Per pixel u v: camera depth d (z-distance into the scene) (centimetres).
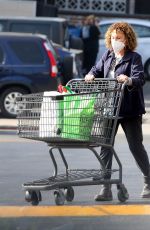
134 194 1944
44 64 3647
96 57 5025
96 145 1731
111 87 1764
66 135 1689
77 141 1716
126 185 2086
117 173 2308
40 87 3650
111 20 5406
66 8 6100
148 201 1847
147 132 3347
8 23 4428
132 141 1800
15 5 5131
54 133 1694
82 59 4853
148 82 5294
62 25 4469
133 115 1778
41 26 4444
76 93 1709
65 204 1812
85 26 5006
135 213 1722
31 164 2456
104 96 1722
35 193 1784
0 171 2314
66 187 1827
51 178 1798
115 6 6197
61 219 1662
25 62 3656
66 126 1689
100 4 6153
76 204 1816
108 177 1795
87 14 6128
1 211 1738
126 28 1784
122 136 3253
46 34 4447
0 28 4428
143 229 1579
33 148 2827
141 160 1816
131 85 1747
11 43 3659
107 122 1734
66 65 3797
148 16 6225
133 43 1791
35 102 1720
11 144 2923
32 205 1795
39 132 1714
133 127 1797
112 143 1748
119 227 1595
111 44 1806
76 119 1697
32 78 3641
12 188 2034
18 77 3638
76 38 4809
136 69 1775
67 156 2645
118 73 1795
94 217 1683
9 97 3662
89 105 1706
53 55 3666
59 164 2461
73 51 4581
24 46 3659
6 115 3666
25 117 1731
